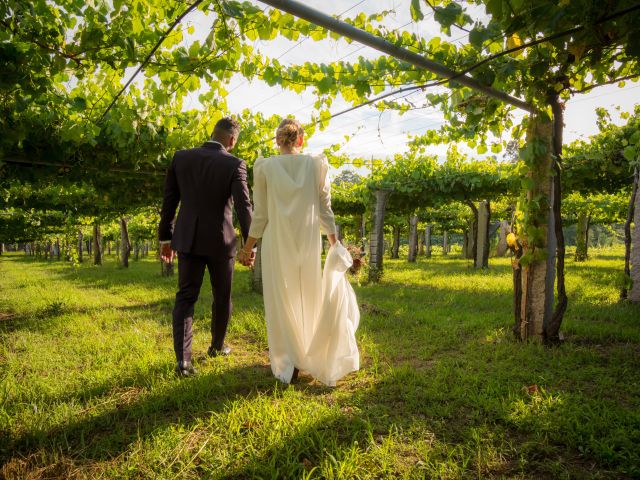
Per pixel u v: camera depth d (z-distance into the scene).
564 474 1.61
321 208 2.75
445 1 2.15
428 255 27.20
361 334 4.04
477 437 1.87
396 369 2.82
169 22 2.47
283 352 2.71
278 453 1.76
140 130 4.87
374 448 1.80
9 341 4.22
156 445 1.85
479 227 14.33
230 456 1.77
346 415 2.16
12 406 2.33
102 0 2.45
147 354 3.31
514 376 2.73
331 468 1.62
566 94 3.33
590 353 3.13
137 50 2.76
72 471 1.70
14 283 12.45
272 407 2.19
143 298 7.73
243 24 2.49
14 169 4.81
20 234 20.03
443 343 3.62
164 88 2.99
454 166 11.10
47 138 4.47
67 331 4.66
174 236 2.93
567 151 8.36
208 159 2.93
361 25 2.76
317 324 2.56
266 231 2.74
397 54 2.40
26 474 1.69
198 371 2.86
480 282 9.12
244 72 3.04
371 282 9.83
